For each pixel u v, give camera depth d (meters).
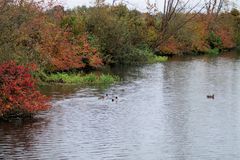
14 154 15.99
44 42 33.31
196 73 38.88
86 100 25.55
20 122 20.30
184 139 18.19
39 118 21.08
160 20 59.88
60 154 16.11
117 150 16.70
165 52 58.06
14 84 20.22
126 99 26.17
